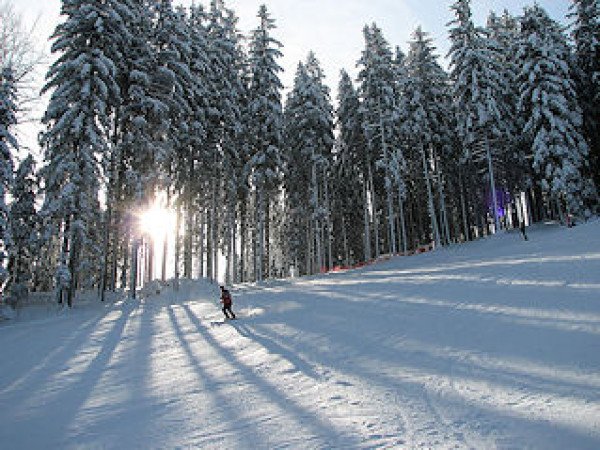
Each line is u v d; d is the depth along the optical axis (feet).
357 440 13.83
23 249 96.99
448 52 105.19
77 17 70.79
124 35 75.31
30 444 17.61
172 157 86.22
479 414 14.62
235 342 34.42
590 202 97.40
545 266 41.14
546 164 92.73
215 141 97.25
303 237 150.51
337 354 25.70
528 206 137.49
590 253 44.24
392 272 70.08
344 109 127.95
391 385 18.95
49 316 65.67
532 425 13.19
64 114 67.82
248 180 108.17
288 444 14.21
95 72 70.95
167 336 42.09
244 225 127.95
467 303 31.96
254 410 18.34
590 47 99.55
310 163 113.60
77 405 22.85
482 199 131.13
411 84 113.39
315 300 49.21
